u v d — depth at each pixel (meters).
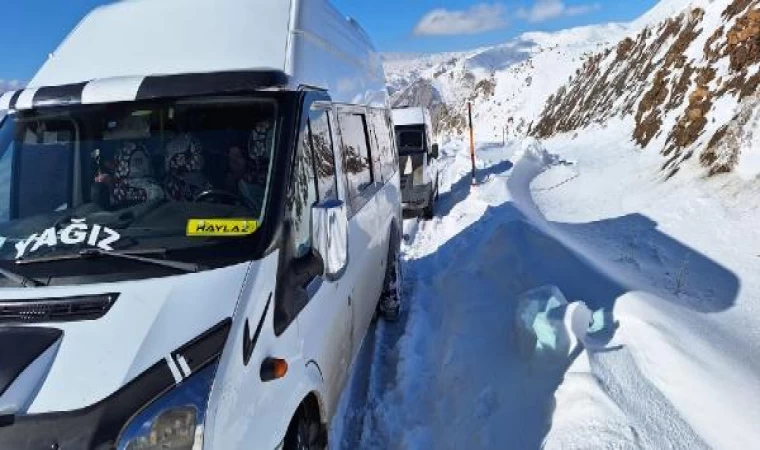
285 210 3.20
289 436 3.20
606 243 8.71
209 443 2.37
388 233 6.70
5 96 3.62
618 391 3.86
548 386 4.17
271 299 2.94
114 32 3.86
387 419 4.96
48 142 3.55
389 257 6.89
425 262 9.98
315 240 3.38
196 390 2.41
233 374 2.56
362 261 5.18
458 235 10.73
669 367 4.08
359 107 5.54
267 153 3.36
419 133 14.63
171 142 3.43
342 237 3.38
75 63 3.75
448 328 6.24
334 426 4.81
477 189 14.62
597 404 3.70
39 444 2.25
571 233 9.42
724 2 19.16
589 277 5.88
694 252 7.60
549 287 5.05
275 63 3.60
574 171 16.25
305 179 3.60
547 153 20.58
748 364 4.41
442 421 4.74
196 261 2.87
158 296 2.66
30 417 2.27
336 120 4.51
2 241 3.11
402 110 15.17
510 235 7.55
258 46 3.67
